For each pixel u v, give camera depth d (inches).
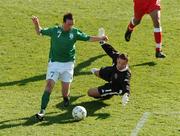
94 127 1338.6
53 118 1382.9
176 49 1784.0
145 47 1796.3
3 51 1761.8
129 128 1333.7
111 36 1863.9
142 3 1701.5
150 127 1337.4
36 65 1681.8
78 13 2026.3
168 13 2046.0
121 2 2137.1
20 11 2018.9
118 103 1464.1
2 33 1872.5
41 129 1326.3
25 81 1588.3
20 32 1882.4
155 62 1699.1
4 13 1996.8
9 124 1348.4
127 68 1433.3
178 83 1568.7
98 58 1729.8
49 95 1374.3
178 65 1679.4
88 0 2153.1
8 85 1563.7
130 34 1786.4
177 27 1932.8
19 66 1674.5
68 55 1413.6
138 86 1556.3
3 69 1654.8
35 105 1453.0
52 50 1413.6
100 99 1485.0
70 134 1302.9
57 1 2133.4
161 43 1750.7
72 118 1385.3
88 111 1422.2
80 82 1583.4
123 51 1769.2
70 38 1397.6
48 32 1402.6
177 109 1424.7
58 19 1977.1
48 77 1402.6
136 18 1739.7
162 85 1560.0
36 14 2005.4
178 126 1341.0
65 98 1449.3
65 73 1424.7
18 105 1451.8
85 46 1801.2
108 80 1466.5
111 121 1369.3
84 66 1678.2
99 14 2025.1
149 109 1429.6
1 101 1471.5
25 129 1326.3
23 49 1779.0
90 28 1918.1
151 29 1915.6
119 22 1966.0
